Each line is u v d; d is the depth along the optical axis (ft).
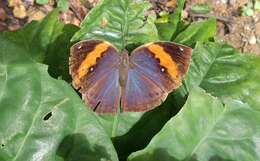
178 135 1.15
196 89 1.18
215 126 1.18
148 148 1.13
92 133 1.14
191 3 2.64
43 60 1.39
